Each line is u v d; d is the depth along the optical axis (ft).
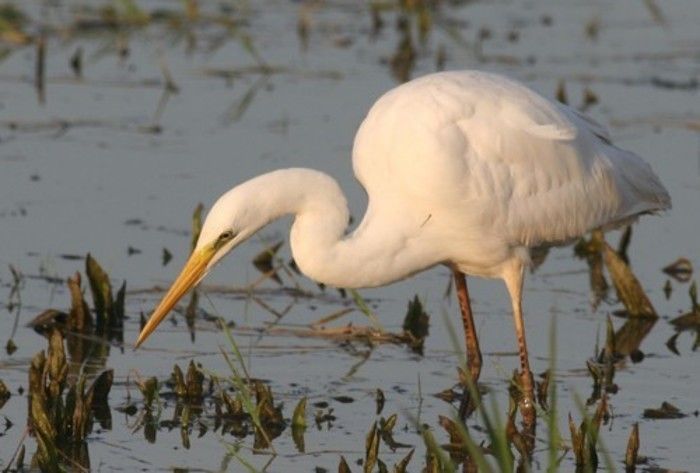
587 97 63.93
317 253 37.58
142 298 45.50
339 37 73.46
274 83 66.08
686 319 45.09
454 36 70.38
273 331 43.68
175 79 66.49
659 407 39.09
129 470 34.32
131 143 58.34
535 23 76.69
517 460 36.50
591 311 46.16
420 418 38.11
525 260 40.34
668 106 63.82
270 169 55.36
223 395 37.55
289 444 36.14
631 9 79.51
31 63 68.18
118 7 73.92
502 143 38.55
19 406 37.60
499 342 43.60
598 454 36.06
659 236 52.08
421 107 38.50
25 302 44.78
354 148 40.11
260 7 78.69
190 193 53.42
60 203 52.44
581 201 39.91
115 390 39.04
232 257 49.52
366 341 43.21
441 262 40.04
